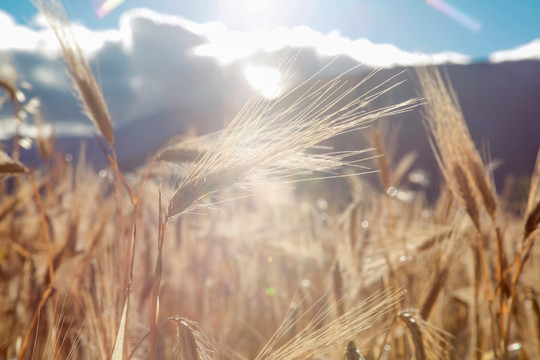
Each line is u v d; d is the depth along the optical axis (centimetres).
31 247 69
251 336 69
